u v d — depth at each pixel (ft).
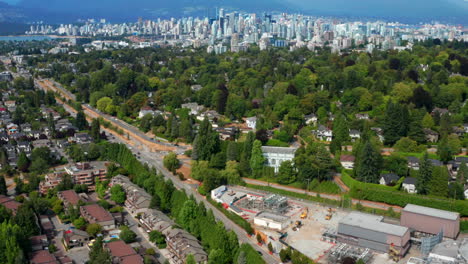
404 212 628.28
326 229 644.69
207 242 582.35
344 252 563.07
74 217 655.76
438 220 605.73
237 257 541.34
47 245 593.83
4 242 542.57
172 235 592.19
